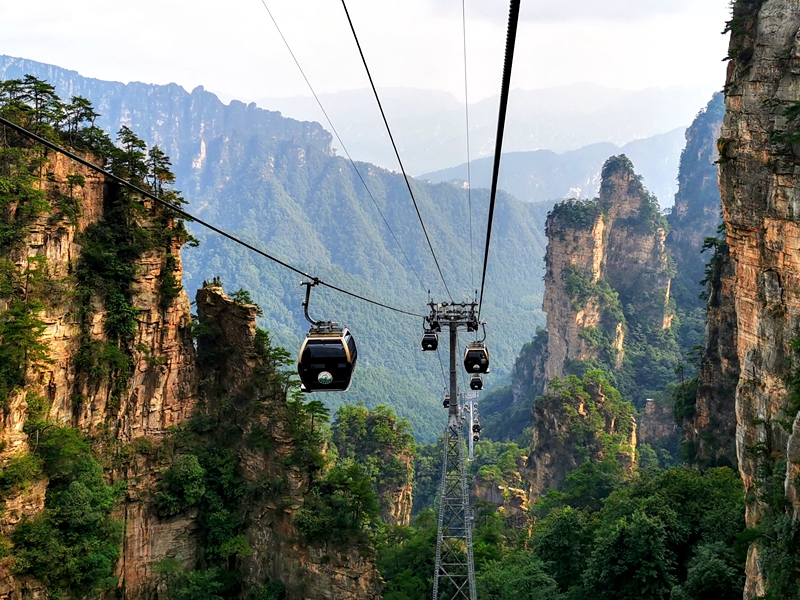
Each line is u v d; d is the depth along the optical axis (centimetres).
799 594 3497
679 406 9394
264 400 6234
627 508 6512
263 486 5950
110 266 5694
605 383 12794
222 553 5788
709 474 6738
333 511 5828
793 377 4356
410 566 7188
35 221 5116
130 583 5591
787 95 4681
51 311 5150
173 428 6125
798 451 3747
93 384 5566
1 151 5031
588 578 5469
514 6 1080
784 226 4556
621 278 18050
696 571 4972
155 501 5788
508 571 6094
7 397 4641
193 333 6372
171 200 6262
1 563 4469
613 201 18250
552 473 11794
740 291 5062
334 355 2208
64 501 4881
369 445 11175
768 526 4016
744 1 5200
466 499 5262
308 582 5678
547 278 17438
